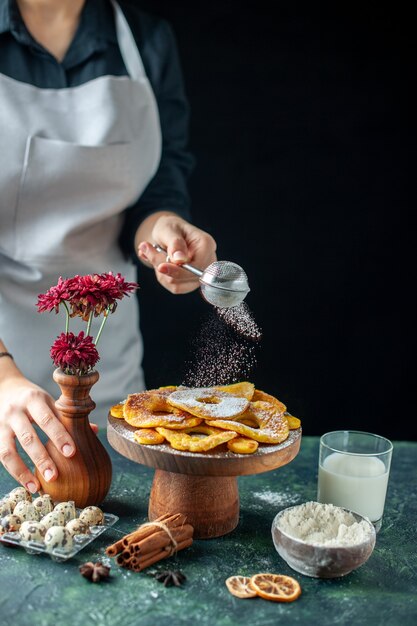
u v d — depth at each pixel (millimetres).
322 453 1421
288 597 1148
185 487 1329
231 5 2652
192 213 2805
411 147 2764
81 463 1369
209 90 2713
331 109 2736
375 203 2812
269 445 1307
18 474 1389
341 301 2902
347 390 2992
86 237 1957
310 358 2957
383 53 2689
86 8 1933
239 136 2752
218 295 1383
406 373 2971
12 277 1934
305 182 2789
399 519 1429
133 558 1207
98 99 1904
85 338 1380
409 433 3018
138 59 1991
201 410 1328
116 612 1111
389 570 1255
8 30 1842
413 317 2916
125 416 1354
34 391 1436
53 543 1215
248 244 2840
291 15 2658
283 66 2701
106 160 1898
